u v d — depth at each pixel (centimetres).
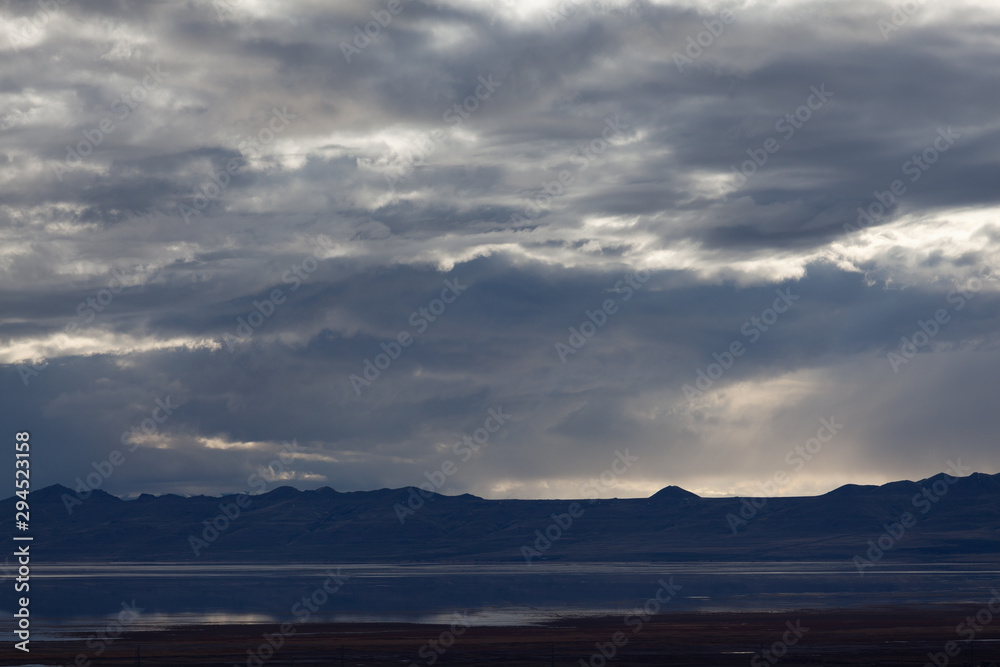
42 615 11150
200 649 7544
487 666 6494
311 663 6719
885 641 7738
